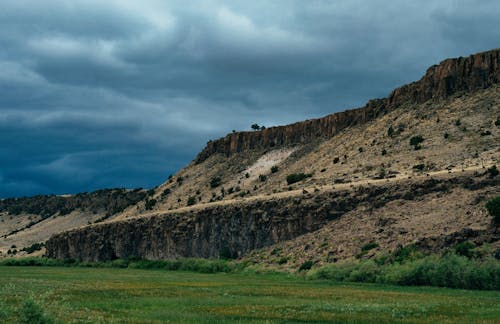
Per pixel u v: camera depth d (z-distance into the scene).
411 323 34.44
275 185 180.38
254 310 40.88
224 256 132.00
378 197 110.75
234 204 141.12
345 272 77.88
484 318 36.47
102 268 147.38
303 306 43.69
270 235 124.62
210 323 34.25
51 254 198.50
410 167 136.88
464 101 166.88
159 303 45.50
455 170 117.25
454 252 72.44
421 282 66.88
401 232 90.12
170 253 150.38
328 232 107.50
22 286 63.50
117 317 36.09
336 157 177.50
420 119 170.25
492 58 172.38
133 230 167.00
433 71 184.88
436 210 95.50
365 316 37.50
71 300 46.88
